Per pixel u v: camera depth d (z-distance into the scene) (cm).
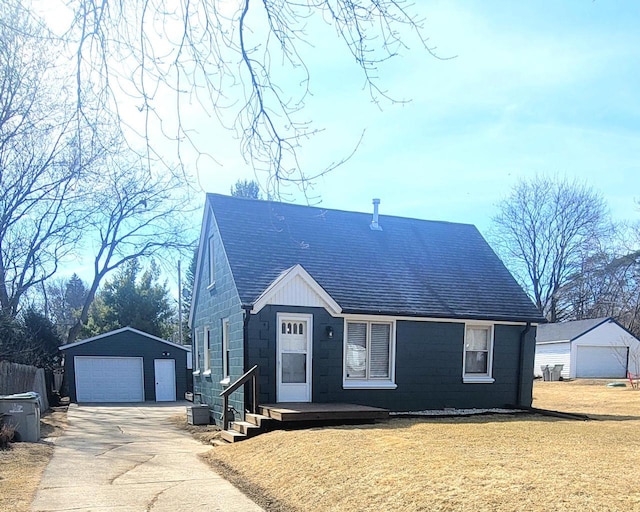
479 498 504
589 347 3350
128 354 2469
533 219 4050
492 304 1442
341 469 658
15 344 2003
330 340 1220
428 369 1327
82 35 359
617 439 840
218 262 1427
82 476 746
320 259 1379
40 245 2147
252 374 1108
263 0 363
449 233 1742
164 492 655
